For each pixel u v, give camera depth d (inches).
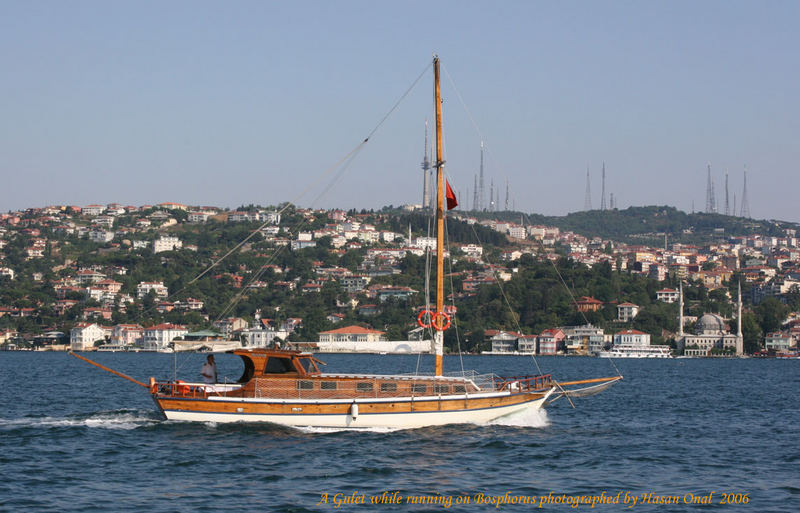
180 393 2082.9
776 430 2411.4
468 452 1847.9
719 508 1459.2
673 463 1830.7
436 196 2231.8
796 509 1454.2
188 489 1514.5
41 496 1462.8
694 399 3531.0
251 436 1958.7
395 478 1609.3
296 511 1391.5
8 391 3595.0
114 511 1376.7
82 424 2182.6
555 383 2295.8
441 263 2210.9
